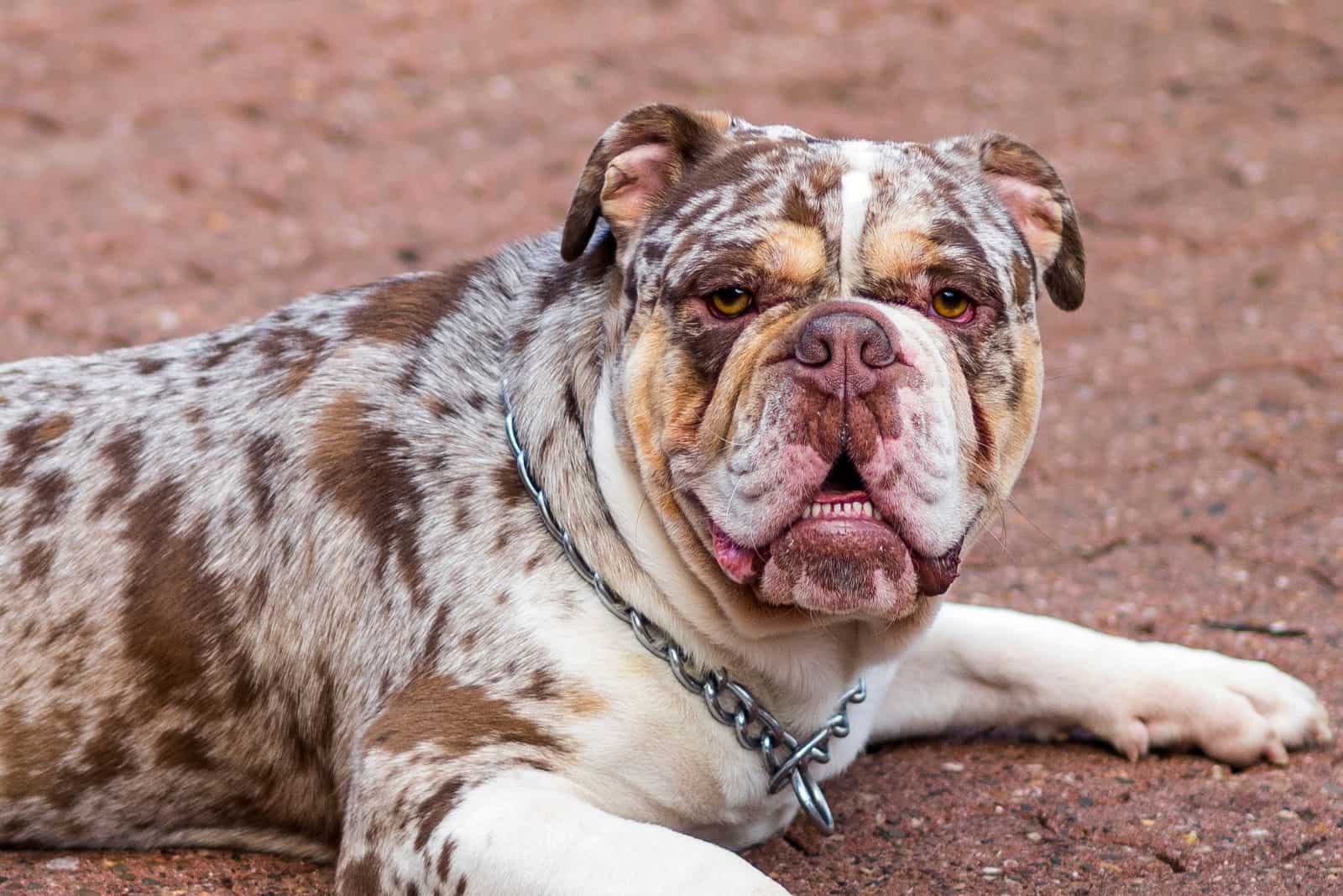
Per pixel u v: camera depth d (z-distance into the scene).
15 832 6.37
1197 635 8.09
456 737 5.69
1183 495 9.79
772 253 5.61
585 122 15.48
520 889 5.15
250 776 6.38
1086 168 14.84
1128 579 8.79
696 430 5.63
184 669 6.27
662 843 5.20
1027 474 10.18
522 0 18.45
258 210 13.76
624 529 5.86
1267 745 6.94
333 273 12.64
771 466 5.35
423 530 6.07
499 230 13.43
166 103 15.59
